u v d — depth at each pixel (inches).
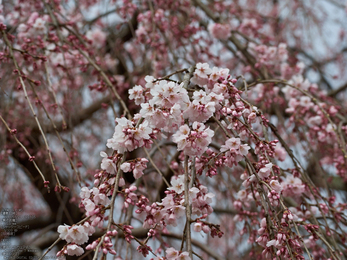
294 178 98.6
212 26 159.0
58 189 79.9
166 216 69.1
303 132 130.0
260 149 78.1
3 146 139.4
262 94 144.6
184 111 72.2
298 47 214.5
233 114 74.2
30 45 119.0
